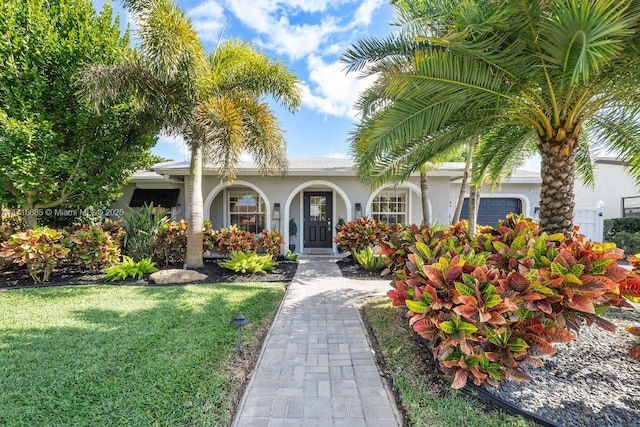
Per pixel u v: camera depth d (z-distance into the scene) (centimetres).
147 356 372
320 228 1492
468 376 310
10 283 755
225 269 927
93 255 822
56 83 852
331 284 792
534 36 377
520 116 541
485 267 302
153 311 542
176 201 1443
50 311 540
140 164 1148
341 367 371
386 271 546
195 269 896
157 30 677
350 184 1318
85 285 743
